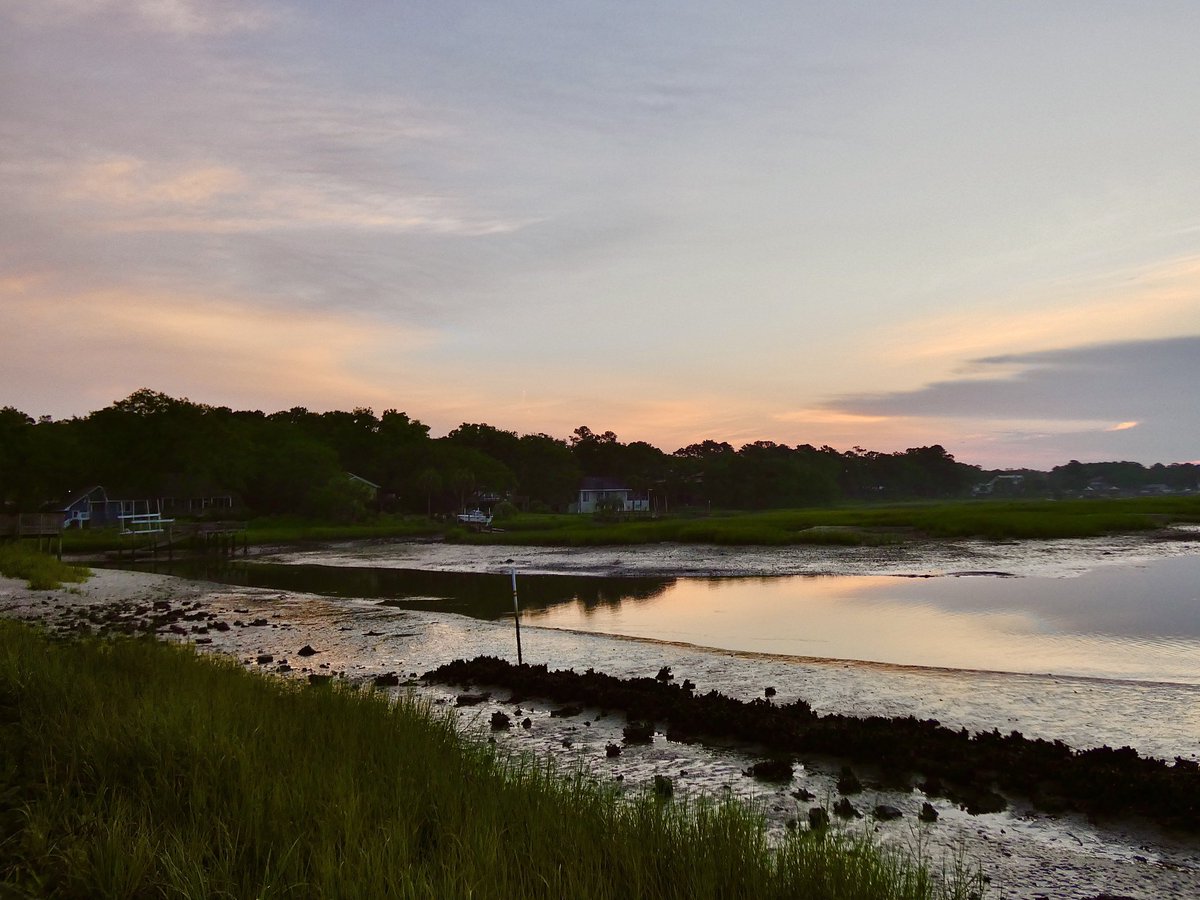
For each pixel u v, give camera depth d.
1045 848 6.29
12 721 8.30
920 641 16.41
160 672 10.05
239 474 90.88
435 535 71.12
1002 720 10.20
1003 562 32.41
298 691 9.45
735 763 8.64
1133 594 22.42
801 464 168.62
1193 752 8.79
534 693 11.95
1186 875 5.78
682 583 29.17
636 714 10.54
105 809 5.53
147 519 72.25
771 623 19.33
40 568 33.22
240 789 5.79
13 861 4.71
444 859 4.61
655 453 162.38
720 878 4.51
